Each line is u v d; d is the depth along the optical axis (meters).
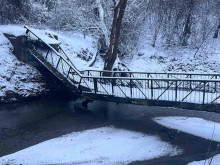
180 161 10.96
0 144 11.96
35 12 25.14
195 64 26.17
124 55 27.19
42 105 16.50
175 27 29.50
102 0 24.28
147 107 16.83
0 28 20.19
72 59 21.56
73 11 25.44
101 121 14.60
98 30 24.45
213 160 10.96
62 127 13.73
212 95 13.38
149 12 29.97
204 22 29.59
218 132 13.28
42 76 18.70
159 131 13.52
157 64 26.41
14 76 17.59
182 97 13.35
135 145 12.14
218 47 28.38
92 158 11.05
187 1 28.77
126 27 26.47
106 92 15.16
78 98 18.03
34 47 18.75
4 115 14.89
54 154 11.27
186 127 13.91
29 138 12.55
